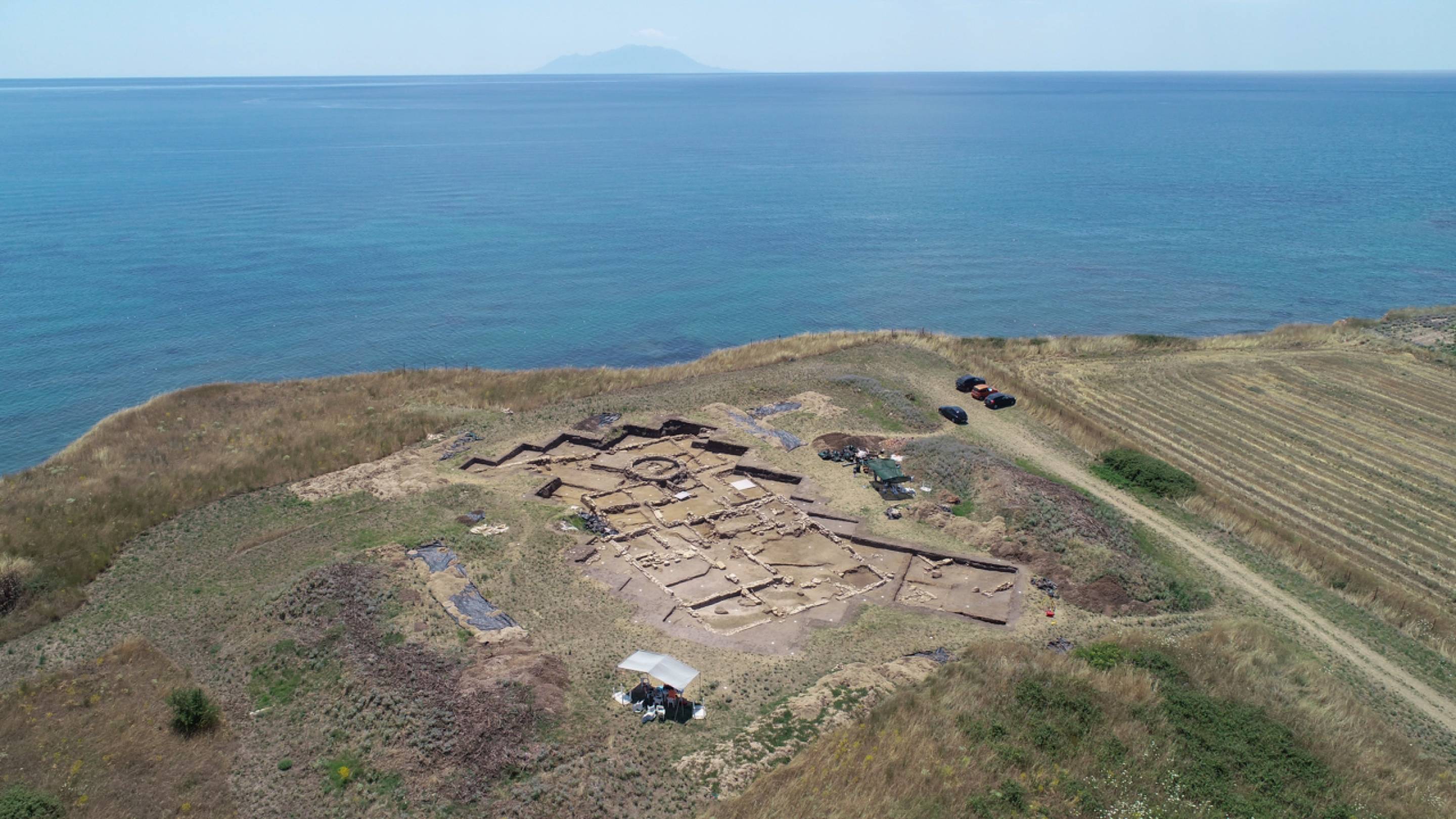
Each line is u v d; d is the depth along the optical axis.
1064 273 124.19
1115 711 35.69
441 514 51.41
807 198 177.75
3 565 44.53
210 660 38.94
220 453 60.34
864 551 49.97
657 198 177.00
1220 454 67.31
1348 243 141.00
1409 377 82.50
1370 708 39.22
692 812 29.70
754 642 40.78
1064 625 43.34
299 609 41.28
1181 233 147.62
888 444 62.75
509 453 60.38
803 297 113.62
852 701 35.84
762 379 75.31
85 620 42.38
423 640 38.84
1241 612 46.31
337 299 109.56
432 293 112.94
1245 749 33.81
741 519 52.72
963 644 41.12
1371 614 47.50
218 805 31.14
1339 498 60.75
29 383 83.00
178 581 45.66
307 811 30.52
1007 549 49.50
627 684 36.72
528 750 32.34
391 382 77.31
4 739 34.25
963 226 152.12
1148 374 83.56
